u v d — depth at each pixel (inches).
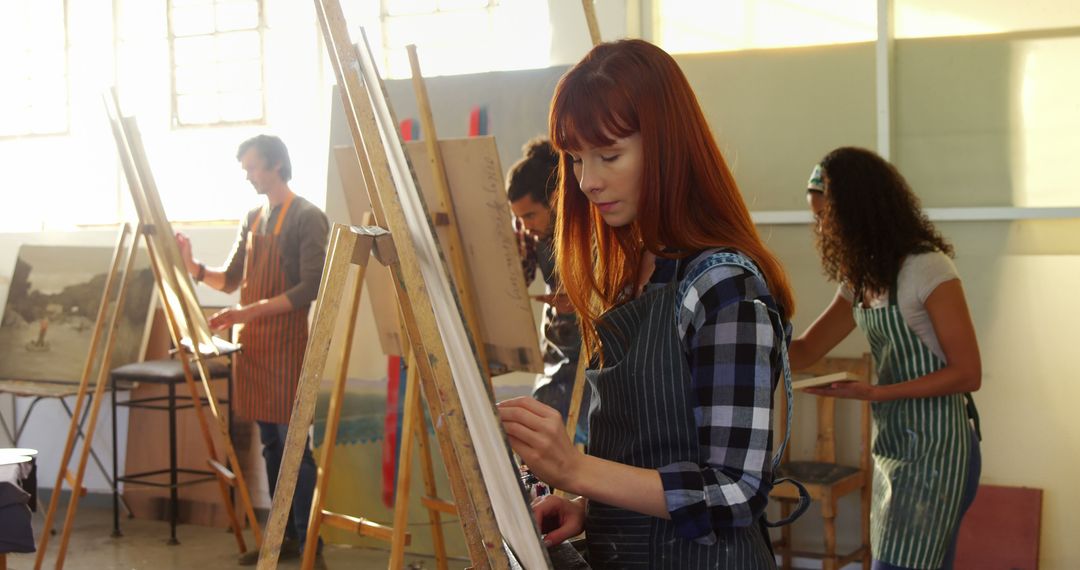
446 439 67.2
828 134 152.0
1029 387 144.0
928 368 101.2
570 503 62.5
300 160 190.1
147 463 195.0
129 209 204.1
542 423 48.8
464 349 49.0
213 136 196.5
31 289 198.7
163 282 159.2
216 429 188.4
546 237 126.7
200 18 196.5
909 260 101.1
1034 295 143.7
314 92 189.6
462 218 108.2
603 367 55.7
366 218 119.0
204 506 190.5
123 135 152.2
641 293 56.4
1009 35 143.7
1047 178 142.8
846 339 153.3
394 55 183.5
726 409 48.4
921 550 99.0
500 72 159.6
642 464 52.6
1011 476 144.9
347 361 116.6
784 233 155.0
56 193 208.5
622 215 53.3
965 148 146.3
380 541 167.0
